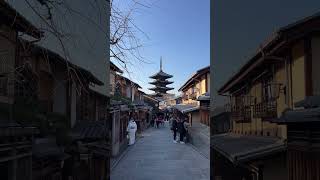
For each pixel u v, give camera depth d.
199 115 48.81
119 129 31.23
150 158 28.58
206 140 32.53
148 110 65.44
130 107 38.28
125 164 25.69
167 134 53.84
